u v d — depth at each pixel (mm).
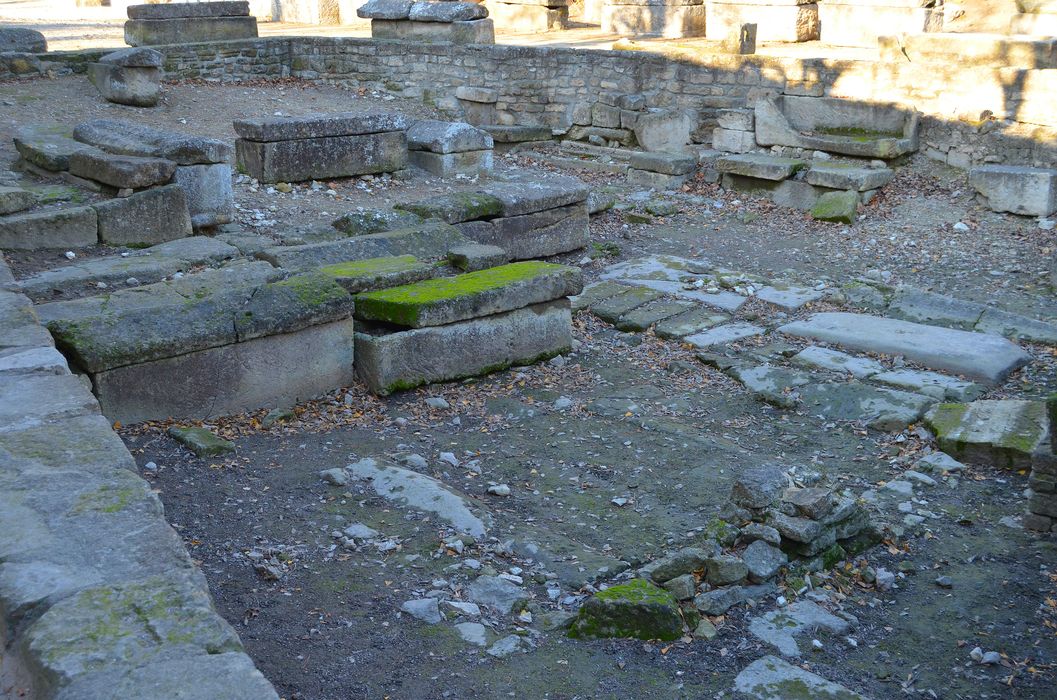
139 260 7977
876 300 9266
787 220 12086
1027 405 6770
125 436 6348
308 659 4309
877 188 12203
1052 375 7754
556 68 14992
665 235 11602
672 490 6012
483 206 9859
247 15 16219
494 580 4938
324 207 10344
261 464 6160
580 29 18703
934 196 12047
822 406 7270
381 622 4594
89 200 8695
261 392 6953
